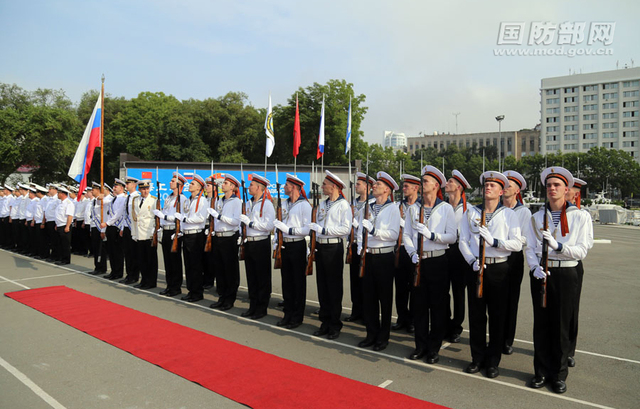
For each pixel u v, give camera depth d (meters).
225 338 5.82
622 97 82.06
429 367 4.96
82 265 11.63
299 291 6.45
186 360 5.00
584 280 10.30
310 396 4.12
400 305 6.41
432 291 5.14
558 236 4.60
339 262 6.04
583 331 6.29
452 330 6.00
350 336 6.10
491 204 4.94
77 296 8.05
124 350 5.31
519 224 4.84
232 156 35.41
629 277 10.71
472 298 4.88
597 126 84.38
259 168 19.31
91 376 4.59
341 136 30.58
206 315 6.95
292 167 19.84
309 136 32.03
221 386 4.33
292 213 6.63
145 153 36.72
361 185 6.81
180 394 4.17
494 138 91.19
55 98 38.56
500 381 4.59
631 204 58.97
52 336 5.82
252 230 6.79
